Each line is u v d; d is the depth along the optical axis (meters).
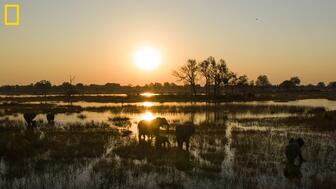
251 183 14.02
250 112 51.09
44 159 18.33
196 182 14.34
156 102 82.62
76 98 98.38
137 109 56.38
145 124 23.20
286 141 23.80
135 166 16.78
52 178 14.70
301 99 99.19
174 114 47.97
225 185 13.90
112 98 97.62
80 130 29.50
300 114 47.06
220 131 28.94
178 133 20.59
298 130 29.77
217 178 14.90
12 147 20.61
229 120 38.78
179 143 20.78
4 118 41.28
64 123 35.25
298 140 18.53
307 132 28.50
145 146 21.75
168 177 15.05
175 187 13.74
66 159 18.34
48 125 33.28
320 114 42.50
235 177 14.98
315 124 33.50
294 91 168.62
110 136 26.02
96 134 27.03
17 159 18.38
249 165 17.19
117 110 54.47
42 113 48.94
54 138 24.72
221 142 23.47
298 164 17.44
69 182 14.16
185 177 15.08
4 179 14.58
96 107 60.50
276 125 33.66
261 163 17.55
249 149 21.00
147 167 16.53
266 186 13.83
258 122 36.31
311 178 15.02
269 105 67.75
